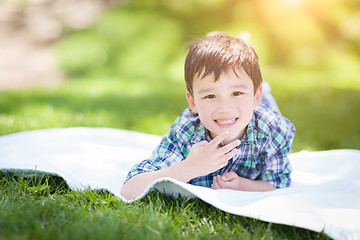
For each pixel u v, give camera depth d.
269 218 1.61
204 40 1.92
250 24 11.23
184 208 1.71
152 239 1.43
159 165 1.99
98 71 10.50
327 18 11.16
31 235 1.41
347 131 3.71
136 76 8.96
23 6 12.80
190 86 1.90
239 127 1.86
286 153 2.05
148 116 4.18
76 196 1.82
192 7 11.74
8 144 2.69
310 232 1.62
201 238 1.51
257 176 2.10
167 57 10.95
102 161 2.46
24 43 11.22
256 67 1.91
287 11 11.20
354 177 2.32
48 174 2.05
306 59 10.54
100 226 1.50
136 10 12.08
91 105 4.70
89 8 12.58
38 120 3.80
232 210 1.66
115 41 11.23
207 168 1.80
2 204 1.67
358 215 1.66
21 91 5.78
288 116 4.39
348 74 9.16
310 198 1.84
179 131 2.04
